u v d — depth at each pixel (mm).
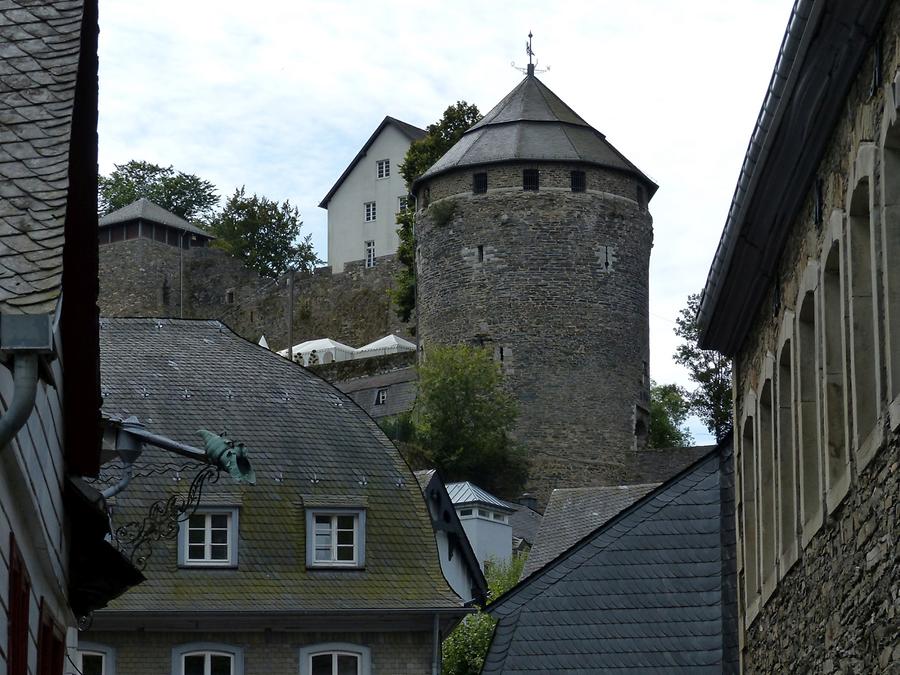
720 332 23438
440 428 91625
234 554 38719
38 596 15953
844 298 15258
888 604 14148
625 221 97625
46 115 12250
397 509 40438
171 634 37719
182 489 38594
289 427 41250
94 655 37219
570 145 97188
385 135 135875
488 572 66062
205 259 133250
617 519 28094
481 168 97000
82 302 16953
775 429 20047
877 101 13883
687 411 108812
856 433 14734
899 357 13594
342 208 136625
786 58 15094
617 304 96875
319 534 39688
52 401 16531
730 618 26688
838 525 16031
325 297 125562
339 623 38500
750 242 19500
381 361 108938
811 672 17938
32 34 12875
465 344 96312
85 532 19359
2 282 11109
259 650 38094
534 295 95750
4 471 13156
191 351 42969
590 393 95625
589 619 27125
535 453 94062
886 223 13570
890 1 13383
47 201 11664
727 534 27609
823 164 16297
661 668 26406
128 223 133750
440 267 97812
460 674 49625
